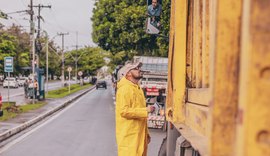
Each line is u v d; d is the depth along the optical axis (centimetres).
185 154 411
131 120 616
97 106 3397
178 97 429
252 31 142
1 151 1317
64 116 2523
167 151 555
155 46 3181
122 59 4581
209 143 171
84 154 1244
